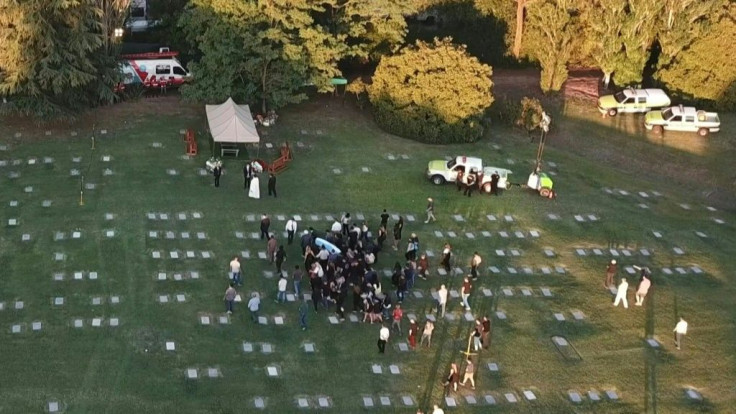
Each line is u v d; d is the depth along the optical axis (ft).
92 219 153.69
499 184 175.01
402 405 119.14
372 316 133.39
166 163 173.68
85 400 114.32
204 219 156.87
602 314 141.79
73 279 137.90
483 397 122.01
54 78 171.73
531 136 203.31
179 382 119.14
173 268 143.02
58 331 126.31
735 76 216.95
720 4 211.61
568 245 160.66
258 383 120.47
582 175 187.73
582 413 120.67
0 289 133.80
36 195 159.33
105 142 179.22
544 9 214.28
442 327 135.33
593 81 231.50
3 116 183.52
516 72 234.99
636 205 177.78
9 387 115.03
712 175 193.88
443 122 193.36
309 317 134.31
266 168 173.78
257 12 186.60
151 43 228.84
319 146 187.01
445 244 156.97
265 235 152.66
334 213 162.81
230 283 140.56
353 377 123.34
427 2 230.68
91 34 174.60
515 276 149.89
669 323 140.77
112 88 186.50
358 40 210.79
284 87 191.83
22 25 167.43
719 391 126.31
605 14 214.48
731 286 152.66
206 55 186.19
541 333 136.05
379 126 198.90
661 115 208.95
